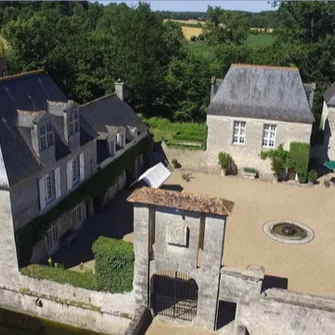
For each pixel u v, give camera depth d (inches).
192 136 2025.1
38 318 951.6
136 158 1614.2
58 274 904.9
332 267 1056.2
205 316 820.6
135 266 827.4
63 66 2267.5
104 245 846.5
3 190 887.7
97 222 1264.8
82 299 897.5
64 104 1118.4
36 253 1007.6
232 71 1611.7
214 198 752.3
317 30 2522.1
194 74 2330.2
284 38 2635.3
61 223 1120.2
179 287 901.2
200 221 766.5
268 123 1550.2
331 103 1589.6
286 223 1269.7
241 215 1318.9
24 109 1069.8
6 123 960.3
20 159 939.3
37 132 967.0
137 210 781.3
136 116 1723.7
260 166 1610.5
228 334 816.9
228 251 1111.6
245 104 1572.3
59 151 1085.8
